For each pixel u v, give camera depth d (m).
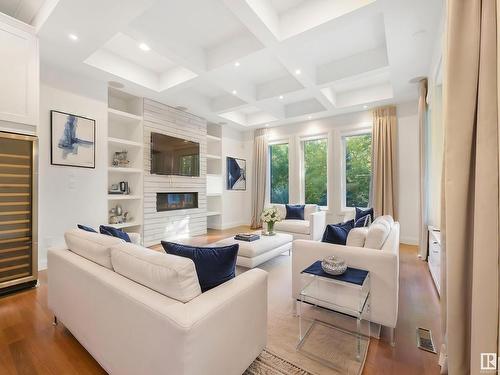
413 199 4.60
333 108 5.02
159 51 3.04
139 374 1.14
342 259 1.97
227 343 1.20
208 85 4.69
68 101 3.39
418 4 2.27
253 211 6.66
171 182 4.96
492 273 0.97
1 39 2.41
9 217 2.51
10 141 2.49
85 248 1.69
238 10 2.35
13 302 2.31
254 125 6.37
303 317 2.10
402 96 4.43
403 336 1.83
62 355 1.60
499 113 0.89
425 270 3.24
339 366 1.52
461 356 1.21
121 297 1.22
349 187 5.45
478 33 1.12
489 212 0.99
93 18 2.41
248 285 1.38
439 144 3.24
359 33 3.15
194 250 1.41
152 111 4.59
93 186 3.63
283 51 3.03
